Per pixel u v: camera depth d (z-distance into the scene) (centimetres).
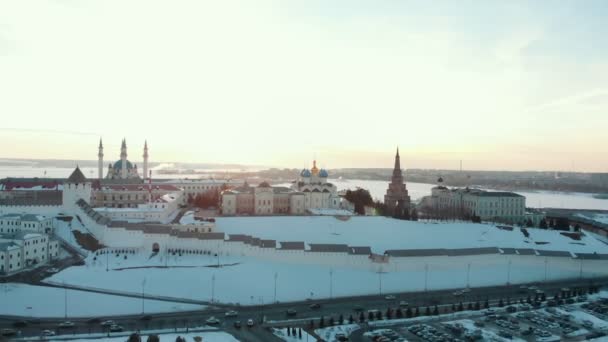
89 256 18712
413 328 13638
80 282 16200
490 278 19650
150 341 11312
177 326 13462
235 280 17450
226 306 15488
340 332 13288
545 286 19050
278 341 12500
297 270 19050
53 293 15175
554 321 14562
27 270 16812
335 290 17438
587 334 13538
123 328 13150
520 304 16300
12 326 13075
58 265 17562
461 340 12875
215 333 12812
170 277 17175
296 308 15512
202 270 18025
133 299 15438
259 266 18988
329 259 19900
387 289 17888
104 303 14925
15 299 14600
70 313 14212
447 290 18162
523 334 13425
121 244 19812
